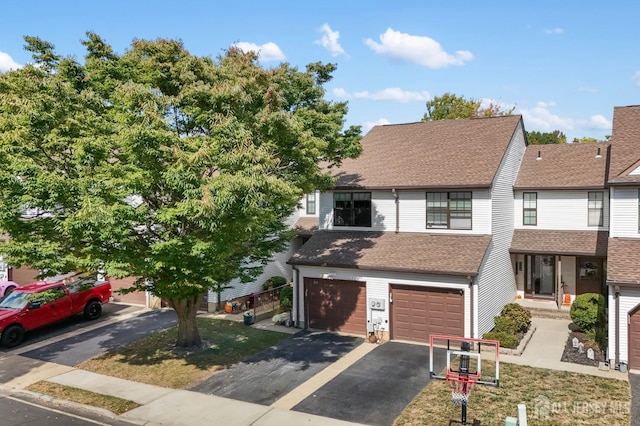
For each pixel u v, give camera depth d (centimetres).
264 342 1850
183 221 1402
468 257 1806
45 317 2020
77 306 2172
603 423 1137
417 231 2100
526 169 2425
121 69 1454
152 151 1238
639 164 1658
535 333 1888
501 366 1523
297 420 1184
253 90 1469
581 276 2217
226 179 1226
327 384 1416
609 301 1512
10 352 1820
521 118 2417
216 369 1568
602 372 1464
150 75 1427
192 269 1398
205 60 1509
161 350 1780
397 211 2144
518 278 2355
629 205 1678
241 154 1277
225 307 2323
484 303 1823
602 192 2167
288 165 1639
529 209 2308
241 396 1347
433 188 2019
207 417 1216
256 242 1816
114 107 1416
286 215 1859
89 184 1234
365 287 1934
